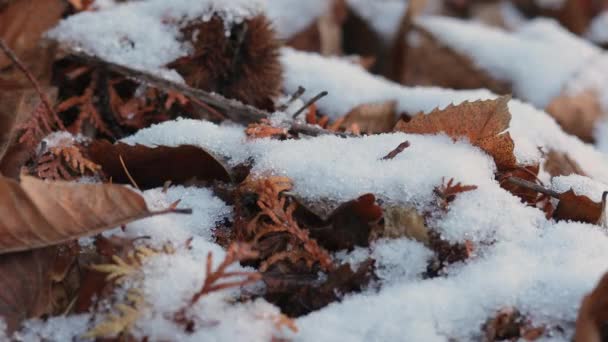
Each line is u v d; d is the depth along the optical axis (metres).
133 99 0.63
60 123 0.60
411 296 0.52
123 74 0.63
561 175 0.62
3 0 0.63
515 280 0.53
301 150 0.57
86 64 0.63
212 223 0.56
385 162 0.56
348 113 0.68
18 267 0.53
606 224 0.57
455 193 0.55
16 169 0.58
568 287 0.52
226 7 0.63
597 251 0.54
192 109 0.63
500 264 0.53
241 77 0.65
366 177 0.55
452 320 0.52
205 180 0.58
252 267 0.55
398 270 0.54
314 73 0.70
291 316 0.54
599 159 0.67
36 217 0.53
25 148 0.59
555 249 0.54
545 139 0.65
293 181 0.56
